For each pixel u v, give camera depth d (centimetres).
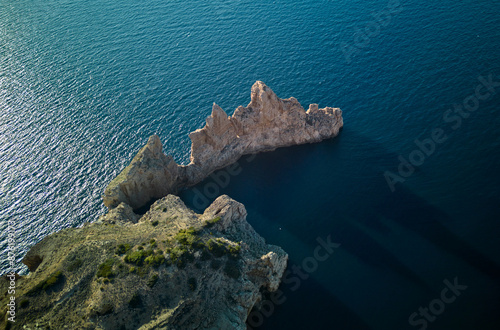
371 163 10938
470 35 13975
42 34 17412
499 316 7600
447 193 9906
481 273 8300
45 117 13175
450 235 9044
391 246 9031
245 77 13962
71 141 12250
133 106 13325
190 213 9262
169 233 8525
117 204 10138
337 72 13650
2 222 10219
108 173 11206
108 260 7900
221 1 18138
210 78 14112
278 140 11912
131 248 8212
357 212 9856
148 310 7294
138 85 14138
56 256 8356
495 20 14375
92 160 11612
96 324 7056
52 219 10212
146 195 10719
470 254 8650
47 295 7506
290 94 13150
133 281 7556
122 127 12594
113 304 7244
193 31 16462
